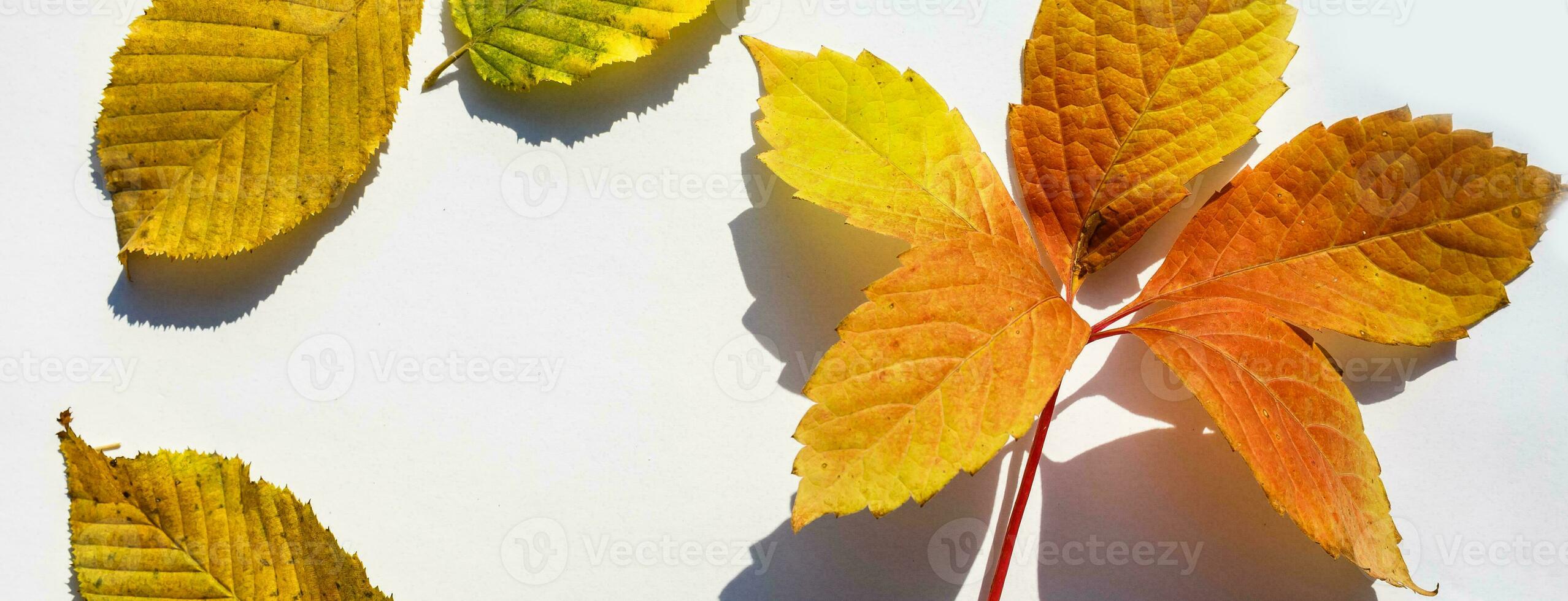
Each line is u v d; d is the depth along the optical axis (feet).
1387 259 1.11
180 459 1.13
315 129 1.14
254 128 1.13
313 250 1.16
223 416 1.15
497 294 1.16
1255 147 1.17
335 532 1.15
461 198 1.16
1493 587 1.16
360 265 1.16
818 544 1.15
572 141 1.17
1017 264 1.06
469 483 1.16
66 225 1.15
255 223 1.13
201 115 1.13
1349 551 1.06
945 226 1.07
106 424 1.15
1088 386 1.17
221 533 1.13
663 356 1.16
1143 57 1.12
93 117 1.16
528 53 1.14
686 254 1.16
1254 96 1.11
